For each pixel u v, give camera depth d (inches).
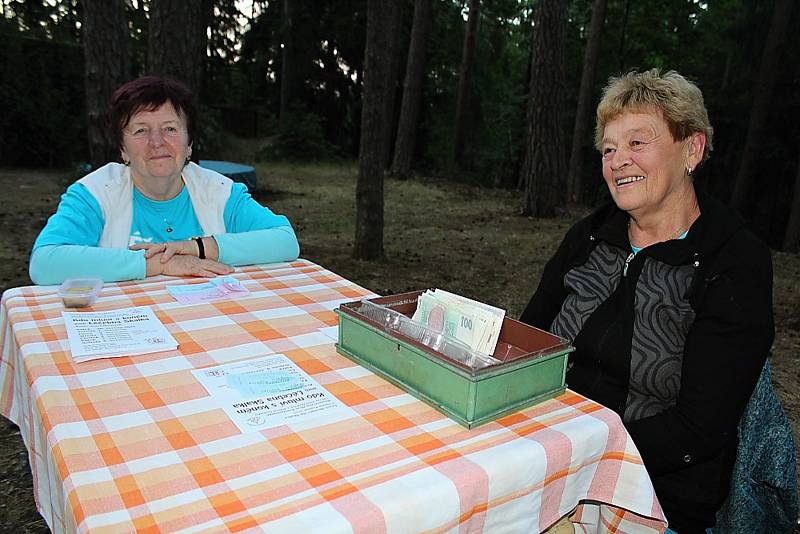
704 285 66.2
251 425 46.2
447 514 38.9
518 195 614.2
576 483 48.3
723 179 610.5
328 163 784.3
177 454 41.9
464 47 735.1
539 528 46.4
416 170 839.1
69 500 37.0
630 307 71.2
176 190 100.5
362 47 858.8
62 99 559.8
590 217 83.7
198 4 219.6
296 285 85.8
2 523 94.6
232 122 855.1
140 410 48.0
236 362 57.9
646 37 786.8
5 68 531.8
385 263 280.5
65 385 51.9
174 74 216.7
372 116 265.3
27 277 223.5
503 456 43.1
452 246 334.3
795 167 555.2
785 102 552.7
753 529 63.3
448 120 848.3
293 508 36.3
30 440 56.7
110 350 58.8
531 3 930.1
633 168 69.3
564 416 50.1
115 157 237.0
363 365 57.6
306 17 835.4
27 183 463.8
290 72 796.6
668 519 68.0
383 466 41.3
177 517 35.2
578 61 806.5
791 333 205.3
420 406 50.4
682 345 68.5
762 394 64.7
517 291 250.8
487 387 47.6
